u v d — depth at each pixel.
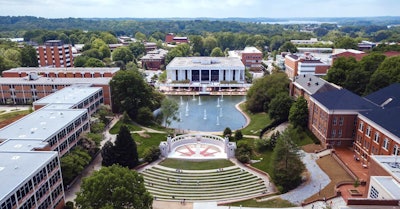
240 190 70.12
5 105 128.50
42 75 150.75
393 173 53.53
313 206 59.25
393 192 48.97
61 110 87.50
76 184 71.19
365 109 82.00
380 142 70.94
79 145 81.50
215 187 71.19
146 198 51.50
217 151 89.19
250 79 195.38
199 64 193.12
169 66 186.50
